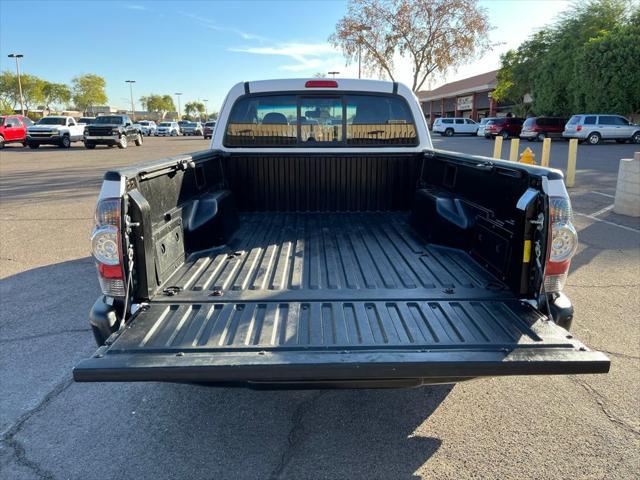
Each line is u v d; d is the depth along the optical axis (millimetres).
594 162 18406
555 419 3023
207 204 3588
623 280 5484
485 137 39219
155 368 2047
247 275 3090
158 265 2822
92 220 9031
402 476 2551
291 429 2949
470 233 3465
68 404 3199
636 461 2646
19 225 8609
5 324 4418
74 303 4914
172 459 2682
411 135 4715
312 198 4801
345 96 4590
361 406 3182
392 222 4527
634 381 3451
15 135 30328
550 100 34625
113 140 29281
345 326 2412
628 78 29453
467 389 3377
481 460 2664
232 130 4648
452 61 28125
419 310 2580
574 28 34156
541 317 2486
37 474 2564
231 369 2061
